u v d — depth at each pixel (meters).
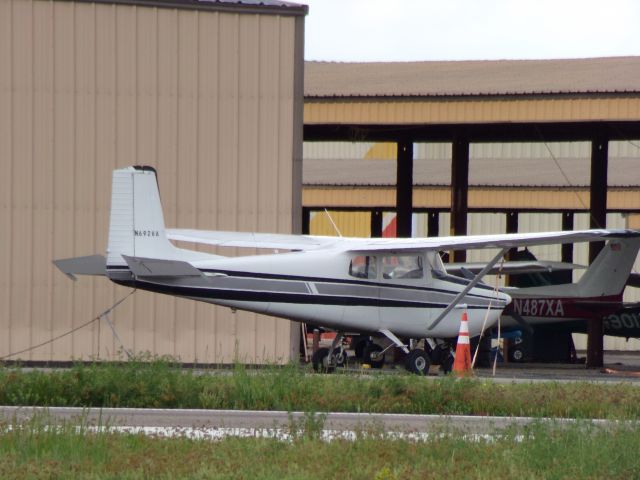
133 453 37.97
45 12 74.75
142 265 63.50
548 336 106.38
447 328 74.25
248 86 76.81
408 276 72.94
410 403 52.72
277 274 68.19
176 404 52.53
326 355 73.50
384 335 72.88
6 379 52.97
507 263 100.69
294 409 51.94
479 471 35.16
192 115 76.38
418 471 35.31
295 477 33.81
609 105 91.31
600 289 101.31
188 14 76.12
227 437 41.19
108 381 53.19
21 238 74.56
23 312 74.44
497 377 74.50
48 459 36.16
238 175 76.81
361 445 39.62
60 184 75.06
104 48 75.44
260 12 76.69
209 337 76.06
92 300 75.06
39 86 74.81
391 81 105.00
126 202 64.94
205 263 66.44
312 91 98.44
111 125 75.56
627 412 51.47
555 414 51.69
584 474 35.28
